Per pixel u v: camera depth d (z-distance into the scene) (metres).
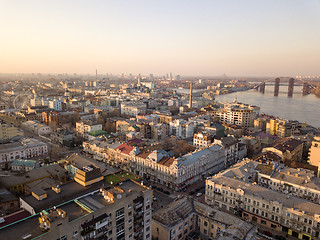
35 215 76.62
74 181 110.62
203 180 176.12
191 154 175.75
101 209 76.62
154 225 105.69
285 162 185.12
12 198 125.56
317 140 182.88
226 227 101.44
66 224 68.44
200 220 112.69
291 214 111.12
